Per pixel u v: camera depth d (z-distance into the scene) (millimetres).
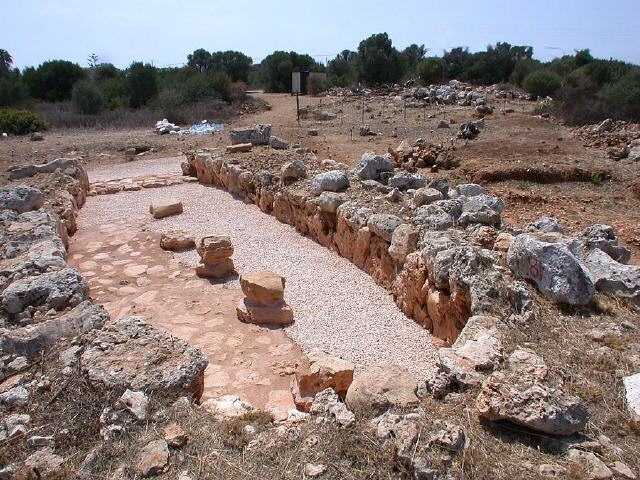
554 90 31453
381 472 3156
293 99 36406
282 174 10516
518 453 3264
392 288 6984
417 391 3977
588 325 4719
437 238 6227
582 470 3078
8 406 3908
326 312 6625
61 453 3480
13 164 15609
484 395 3553
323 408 3742
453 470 3080
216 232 9773
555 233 6105
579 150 16422
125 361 4168
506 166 13930
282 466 3244
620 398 3746
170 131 22375
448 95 30953
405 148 16125
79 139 20406
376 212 7836
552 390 3527
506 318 4785
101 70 44438
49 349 4680
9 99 28219
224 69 46875
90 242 9328
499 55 43094
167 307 6801
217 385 5094
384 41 42906
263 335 6098
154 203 10945
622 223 10414
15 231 7984
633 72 23922
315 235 9156
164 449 3367
